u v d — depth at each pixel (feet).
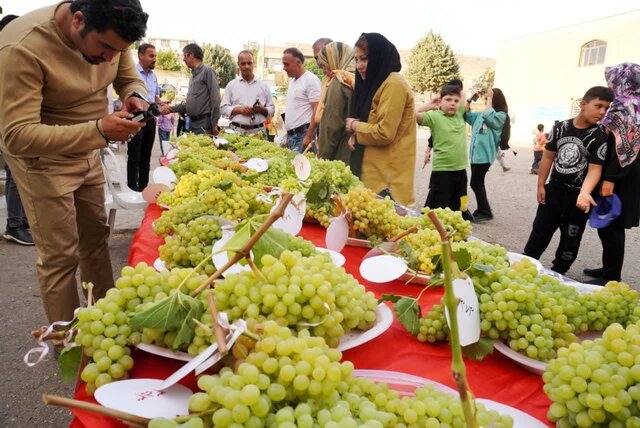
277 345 2.82
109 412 2.70
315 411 2.72
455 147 16.93
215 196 6.95
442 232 2.15
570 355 3.11
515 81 98.17
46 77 6.46
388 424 2.76
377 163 11.84
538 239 13.05
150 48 22.08
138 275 3.77
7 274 13.23
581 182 12.00
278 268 3.50
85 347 3.52
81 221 8.52
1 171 25.36
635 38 74.08
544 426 3.17
